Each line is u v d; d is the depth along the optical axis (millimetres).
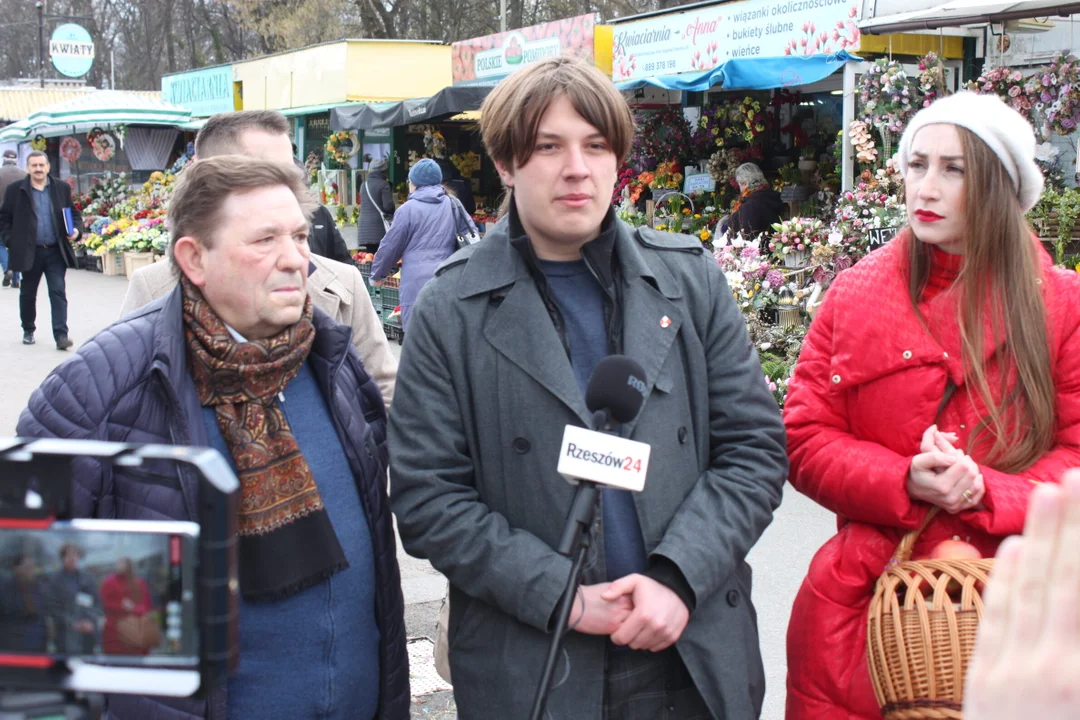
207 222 2109
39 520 1352
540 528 2154
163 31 47531
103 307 15266
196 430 2100
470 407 2232
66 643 1352
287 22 29312
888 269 2424
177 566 1345
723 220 10648
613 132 2148
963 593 2039
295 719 2170
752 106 11602
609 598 2047
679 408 2230
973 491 2213
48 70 52500
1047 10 7227
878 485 2303
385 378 3160
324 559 2162
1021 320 2266
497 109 2197
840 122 11570
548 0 30500
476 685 2189
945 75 8789
